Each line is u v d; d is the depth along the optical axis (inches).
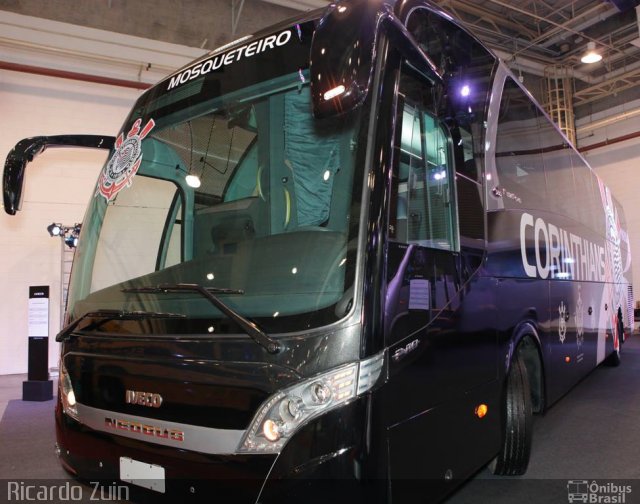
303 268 77.4
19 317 323.0
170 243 104.7
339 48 69.6
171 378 78.3
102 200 113.1
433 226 92.7
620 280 314.8
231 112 103.9
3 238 320.5
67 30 320.8
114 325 88.4
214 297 76.8
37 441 184.9
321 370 69.3
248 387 71.7
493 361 111.7
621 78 461.1
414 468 79.6
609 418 193.6
